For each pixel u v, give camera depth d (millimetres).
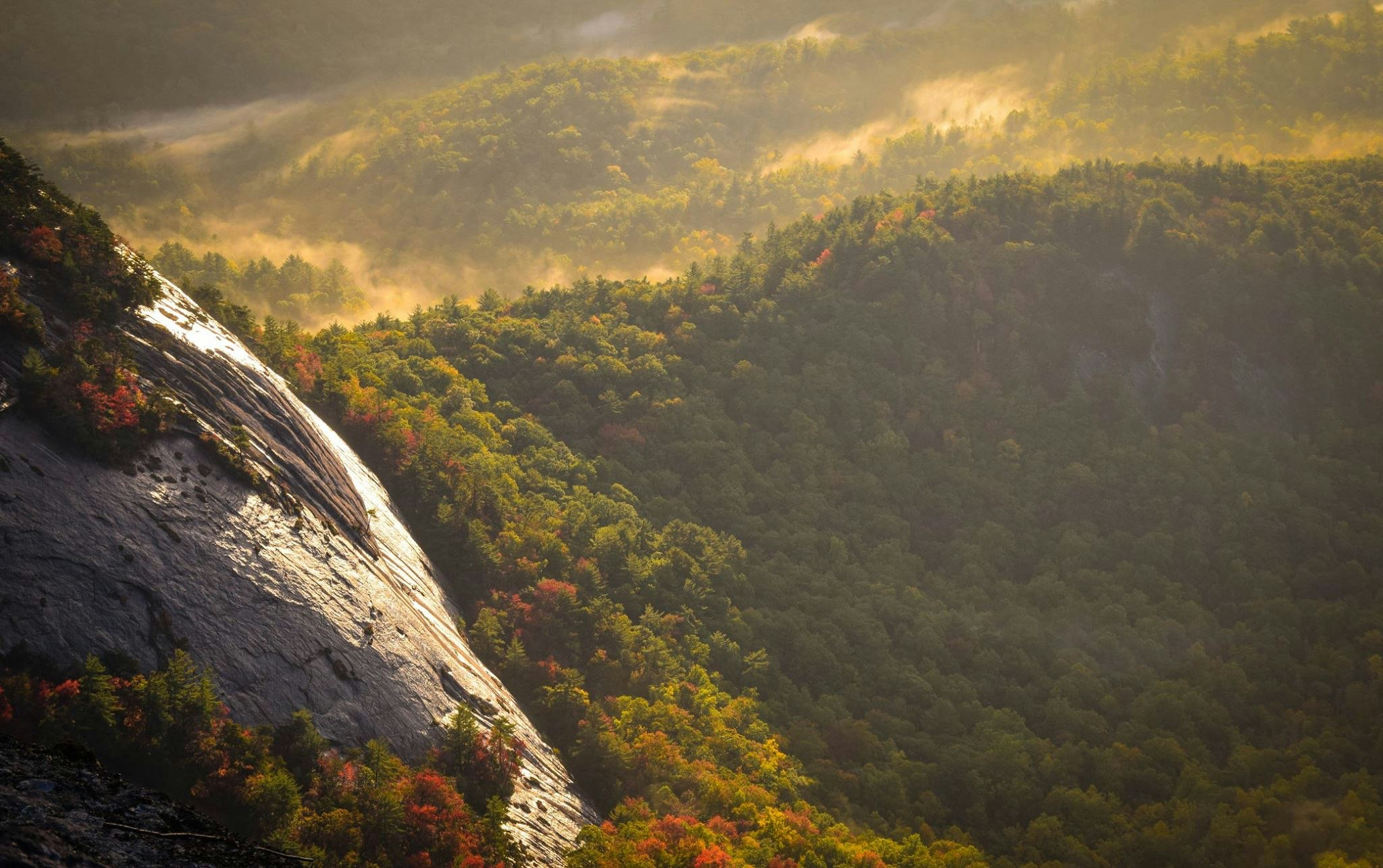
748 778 100062
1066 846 117812
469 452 127375
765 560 152750
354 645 71375
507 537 110375
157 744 54281
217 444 70562
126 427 64500
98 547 59031
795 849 88938
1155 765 135625
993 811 124688
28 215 71125
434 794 66375
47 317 67000
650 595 123188
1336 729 148500
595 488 149250
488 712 81750
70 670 54750
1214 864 119938
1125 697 150500
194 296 103062
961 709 137375
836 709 126500
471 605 100812
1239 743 142750
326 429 98000
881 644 142500
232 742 58250
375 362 152125
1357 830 122812
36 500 57719
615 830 80938
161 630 59594
